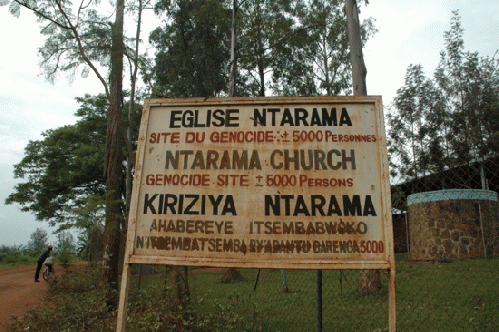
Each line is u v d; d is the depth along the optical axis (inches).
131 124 470.3
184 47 768.9
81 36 271.1
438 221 396.5
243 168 134.5
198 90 748.6
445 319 191.9
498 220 339.6
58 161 1040.2
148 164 138.3
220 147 137.5
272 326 189.8
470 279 261.9
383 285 290.5
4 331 220.8
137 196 134.9
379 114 135.3
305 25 709.9
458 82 499.2
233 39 628.7
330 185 130.3
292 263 122.7
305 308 233.8
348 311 222.7
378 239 124.3
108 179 300.0
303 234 126.1
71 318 194.7
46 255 562.3
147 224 132.2
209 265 125.0
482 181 343.3
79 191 1080.8
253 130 137.9
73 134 1051.9
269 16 734.5
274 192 130.8
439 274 293.6
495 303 209.0
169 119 142.5
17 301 359.6
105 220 233.0
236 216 129.8
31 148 1042.7
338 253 123.7
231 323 164.4
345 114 136.6
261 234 127.2
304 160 133.4
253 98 140.6
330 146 134.0
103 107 1071.0
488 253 339.0
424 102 412.2
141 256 128.8
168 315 164.4
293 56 783.7
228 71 812.0
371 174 130.6
